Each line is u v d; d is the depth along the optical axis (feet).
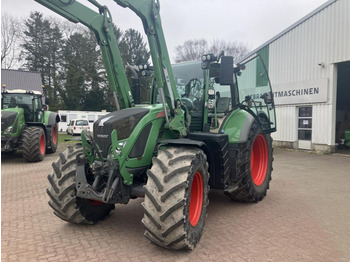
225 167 13.79
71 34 144.46
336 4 38.81
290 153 41.34
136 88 16.61
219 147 13.53
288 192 19.75
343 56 38.17
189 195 10.46
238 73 16.74
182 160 10.78
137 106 13.79
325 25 40.14
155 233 10.21
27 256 10.77
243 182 15.85
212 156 13.92
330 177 24.82
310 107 42.86
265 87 18.69
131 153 11.75
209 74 15.08
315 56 41.47
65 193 12.46
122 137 11.62
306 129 43.50
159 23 12.54
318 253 10.89
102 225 13.67
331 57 39.50
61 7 10.71
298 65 43.83
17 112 33.47
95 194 11.32
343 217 14.75
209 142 13.75
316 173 26.61
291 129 45.32
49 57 143.23
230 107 16.31
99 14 12.12
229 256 10.58
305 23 42.63
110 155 11.30
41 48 142.82
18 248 11.43
